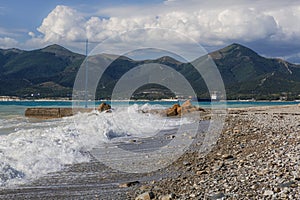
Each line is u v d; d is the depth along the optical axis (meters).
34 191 8.93
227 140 16.19
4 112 35.75
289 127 19.23
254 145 14.11
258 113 32.19
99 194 8.65
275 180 8.06
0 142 13.80
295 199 6.74
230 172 9.69
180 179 9.71
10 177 9.99
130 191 8.83
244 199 7.08
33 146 13.38
